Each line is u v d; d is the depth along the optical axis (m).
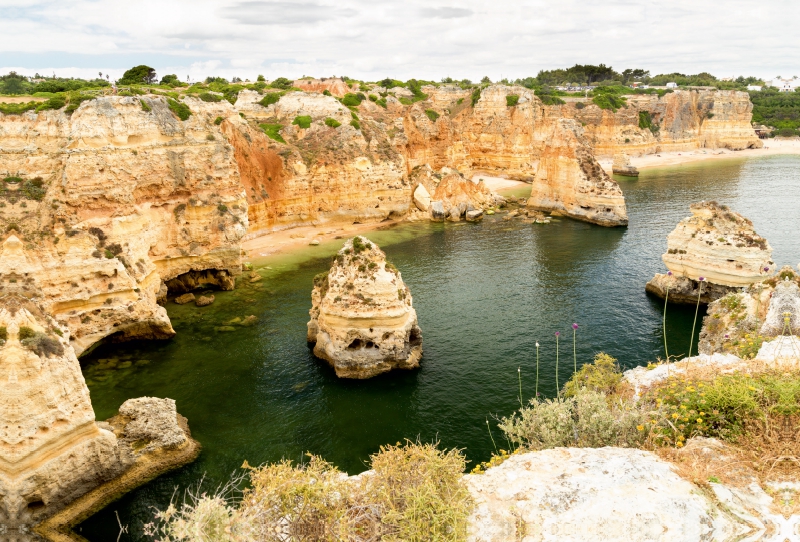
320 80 113.88
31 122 37.22
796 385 14.50
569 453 13.48
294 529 10.86
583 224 76.25
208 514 9.93
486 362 36.19
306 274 55.47
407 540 10.34
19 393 21.19
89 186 37.56
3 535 21.28
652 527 10.70
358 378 34.41
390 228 75.56
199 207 48.50
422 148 96.38
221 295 49.50
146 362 36.62
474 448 27.25
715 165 129.88
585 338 39.56
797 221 72.69
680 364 21.08
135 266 39.97
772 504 11.12
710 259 44.03
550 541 10.84
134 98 43.50
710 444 13.52
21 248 33.50
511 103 115.00
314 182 73.38
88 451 23.52
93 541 21.48
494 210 85.50
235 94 93.38
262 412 30.80
